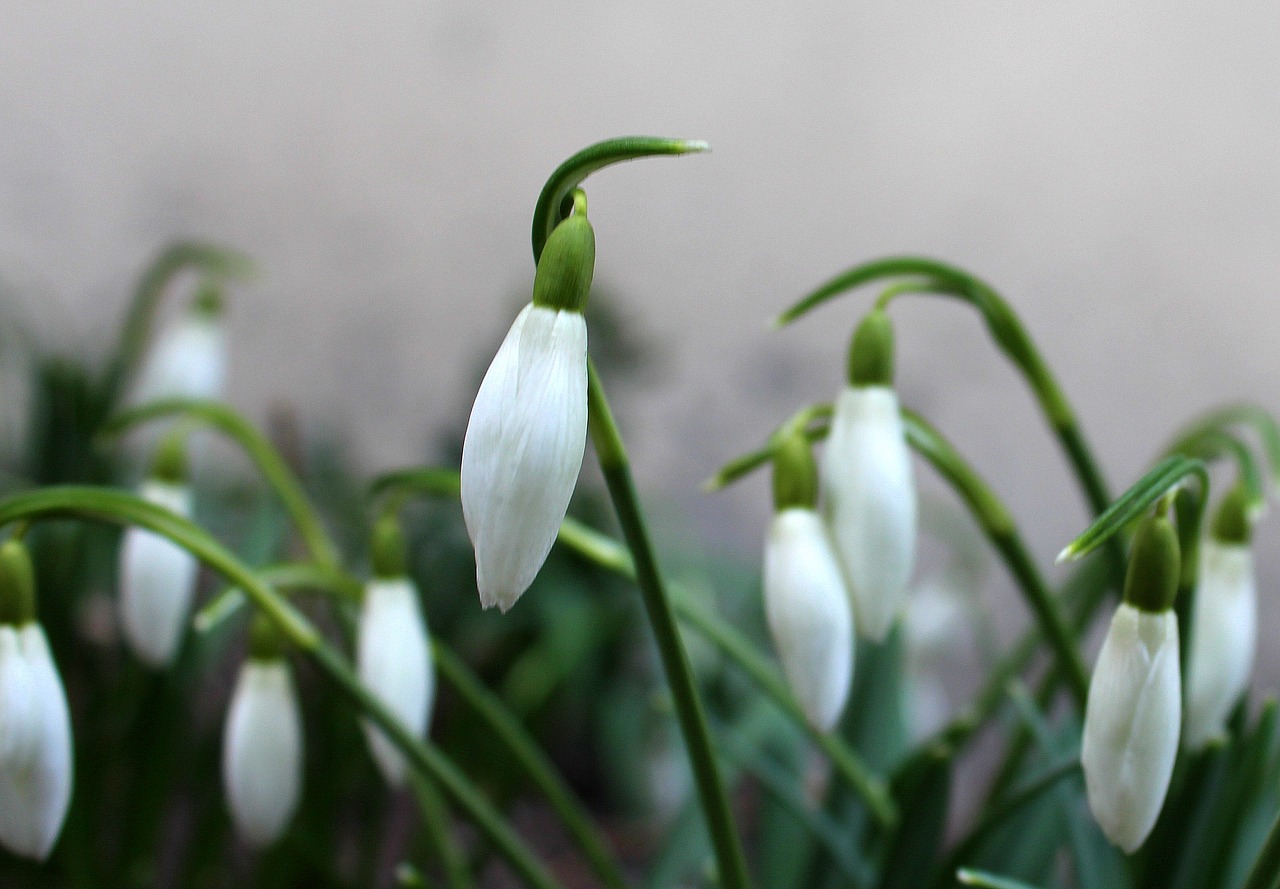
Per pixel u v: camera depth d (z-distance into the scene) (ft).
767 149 2.66
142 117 2.68
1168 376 2.57
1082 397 2.61
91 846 1.28
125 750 1.30
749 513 2.71
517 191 2.71
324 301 2.74
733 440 2.71
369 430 2.75
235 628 1.46
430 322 2.74
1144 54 2.50
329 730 1.25
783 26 2.63
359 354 2.74
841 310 2.66
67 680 1.34
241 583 1.01
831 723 1.00
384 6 2.67
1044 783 1.02
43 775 0.98
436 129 2.70
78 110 2.67
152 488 1.14
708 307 2.70
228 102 2.69
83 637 1.34
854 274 1.01
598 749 1.94
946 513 1.59
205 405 1.15
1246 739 1.07
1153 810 0.92
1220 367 2.54
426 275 2.73
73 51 2.65
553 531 0.88
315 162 2.71
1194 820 1.02
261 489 1.69
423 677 1.07
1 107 2.64
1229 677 1.01
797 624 0.99
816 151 2.65
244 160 2.70
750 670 1.11
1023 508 2.65
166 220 2.70
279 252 2.72
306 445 2.17
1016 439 2.64
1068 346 2.61
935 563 2.54
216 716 1.31
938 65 2.59
